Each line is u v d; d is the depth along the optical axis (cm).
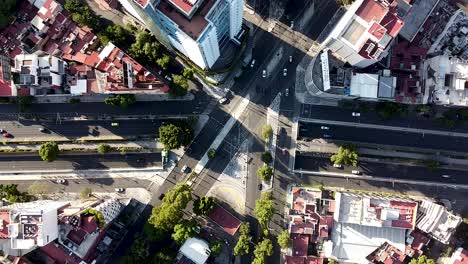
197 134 16150
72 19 15412
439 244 16238
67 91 15312
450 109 15938
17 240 13112
